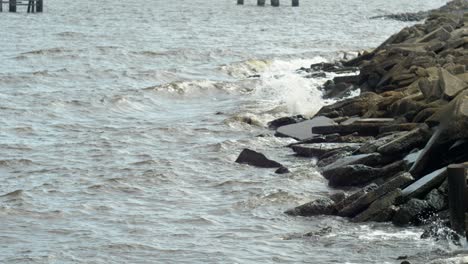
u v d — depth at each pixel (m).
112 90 100.38
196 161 66.31
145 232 50.75
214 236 50.03
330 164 61.44
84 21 196.38
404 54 87.81
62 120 84.12
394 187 51.84
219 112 85.94
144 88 97.50
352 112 74.12
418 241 47.66
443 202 49.94
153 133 76.62
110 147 71.75
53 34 165.38
